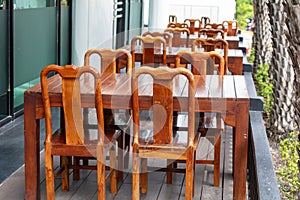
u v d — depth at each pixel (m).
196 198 4.07
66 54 8.53
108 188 4.23
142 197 4.07
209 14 15.09
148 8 13.86
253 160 3.59
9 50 6.39
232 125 3.70
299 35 2.32
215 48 6.41
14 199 4.00
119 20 11.43
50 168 3.65
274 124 5.75
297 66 2.37
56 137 3.75
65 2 8.34
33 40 7.12
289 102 5.67
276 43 5.69
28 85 7.08
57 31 8.05
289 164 4.17
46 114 3.59
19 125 6.35
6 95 6.45
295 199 3.77
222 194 4.16
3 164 4.90
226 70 5.77
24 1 6.80
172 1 15.14
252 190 3.63
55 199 3.99
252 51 11.21
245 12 16.50
